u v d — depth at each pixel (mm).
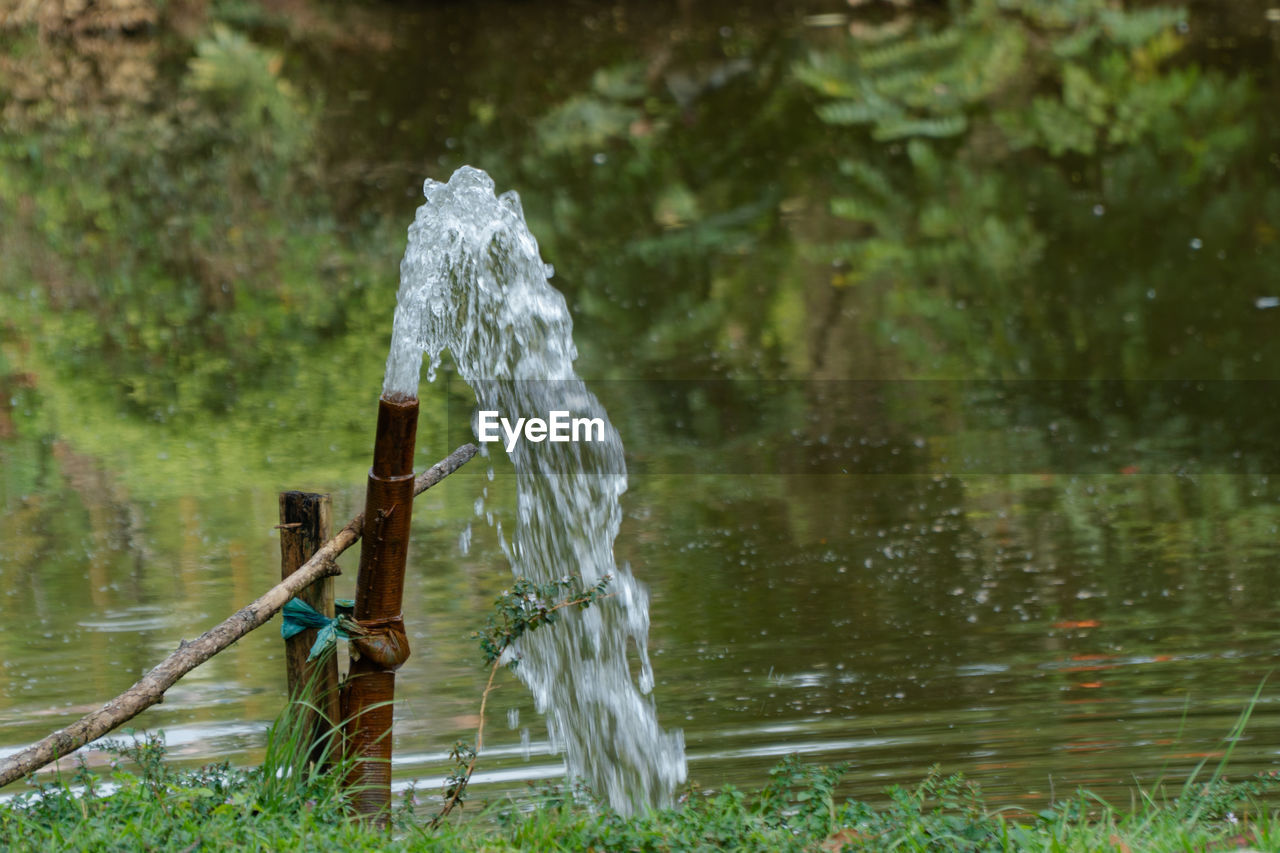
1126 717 6309
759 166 19500
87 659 7277
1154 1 22750
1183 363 12398
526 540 7055
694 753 6039
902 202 17703
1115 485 9789
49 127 21281
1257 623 7406
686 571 8398
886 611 7707
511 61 24359
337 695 4883
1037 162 18828
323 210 17969
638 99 22359
